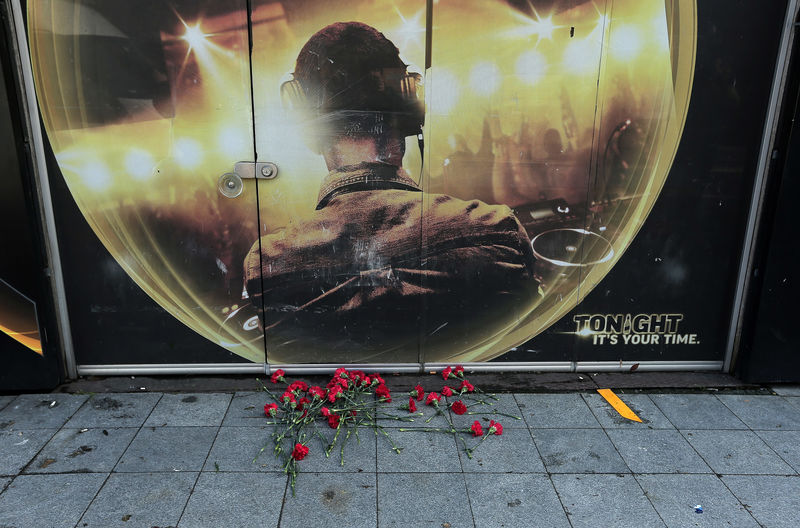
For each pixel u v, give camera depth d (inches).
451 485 93.6
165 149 115.6
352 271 124.3
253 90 113.0
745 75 117.0
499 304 128.0
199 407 116.6
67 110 112.5
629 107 117.6
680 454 103.2
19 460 98.0
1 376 119.3
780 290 122.1
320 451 102.4
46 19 108.0
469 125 116.7
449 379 129.9
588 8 111.9
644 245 125.7
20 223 112.3
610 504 89.7
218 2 108.6
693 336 132.6
